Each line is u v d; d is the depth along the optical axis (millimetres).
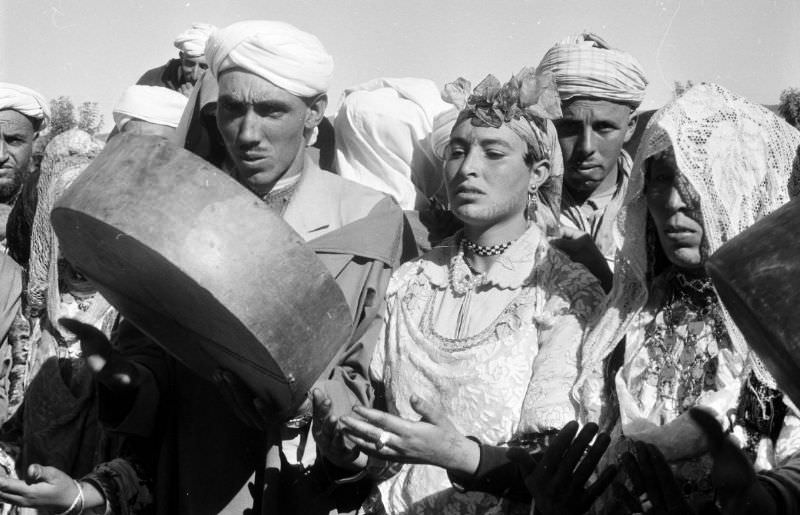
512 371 3561
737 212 3283
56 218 3463
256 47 3906
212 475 3875
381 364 3812
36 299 4742
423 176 4629
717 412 3221
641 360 3422
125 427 3863
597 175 4469
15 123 5957
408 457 3213
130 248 3293
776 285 2547
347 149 4711
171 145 3334
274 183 4035
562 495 3109
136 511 3879
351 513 3785
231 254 3229
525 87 3764
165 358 3975
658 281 3477
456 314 3725
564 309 3596
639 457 2938
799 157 3238
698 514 3096
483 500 3523
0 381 4789
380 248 3910
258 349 3297
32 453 4605
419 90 4777
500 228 3758
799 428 3125
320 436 3502
